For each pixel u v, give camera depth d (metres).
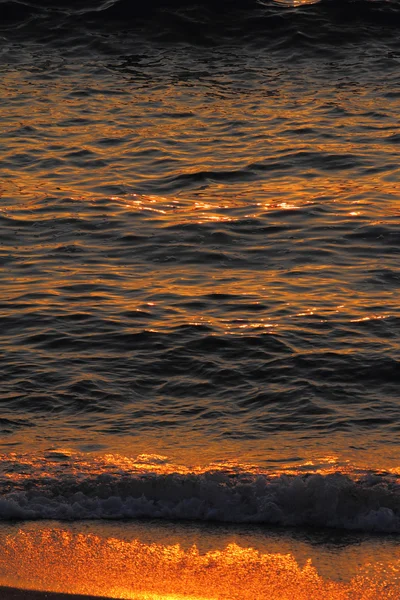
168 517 20.89
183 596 17.58
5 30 83.88
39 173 53.59
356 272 39.56
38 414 27.83
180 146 58.19
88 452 24.91
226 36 82.19
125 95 69.19
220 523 20.61
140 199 49.44
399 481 22.05
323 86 70.88
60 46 81.38
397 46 79.75
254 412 28.00
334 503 20.69
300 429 26.69
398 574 18.41
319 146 57.38
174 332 33.59
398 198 48.81
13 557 19.05
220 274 39.66
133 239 43.72
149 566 18.70
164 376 30.58
